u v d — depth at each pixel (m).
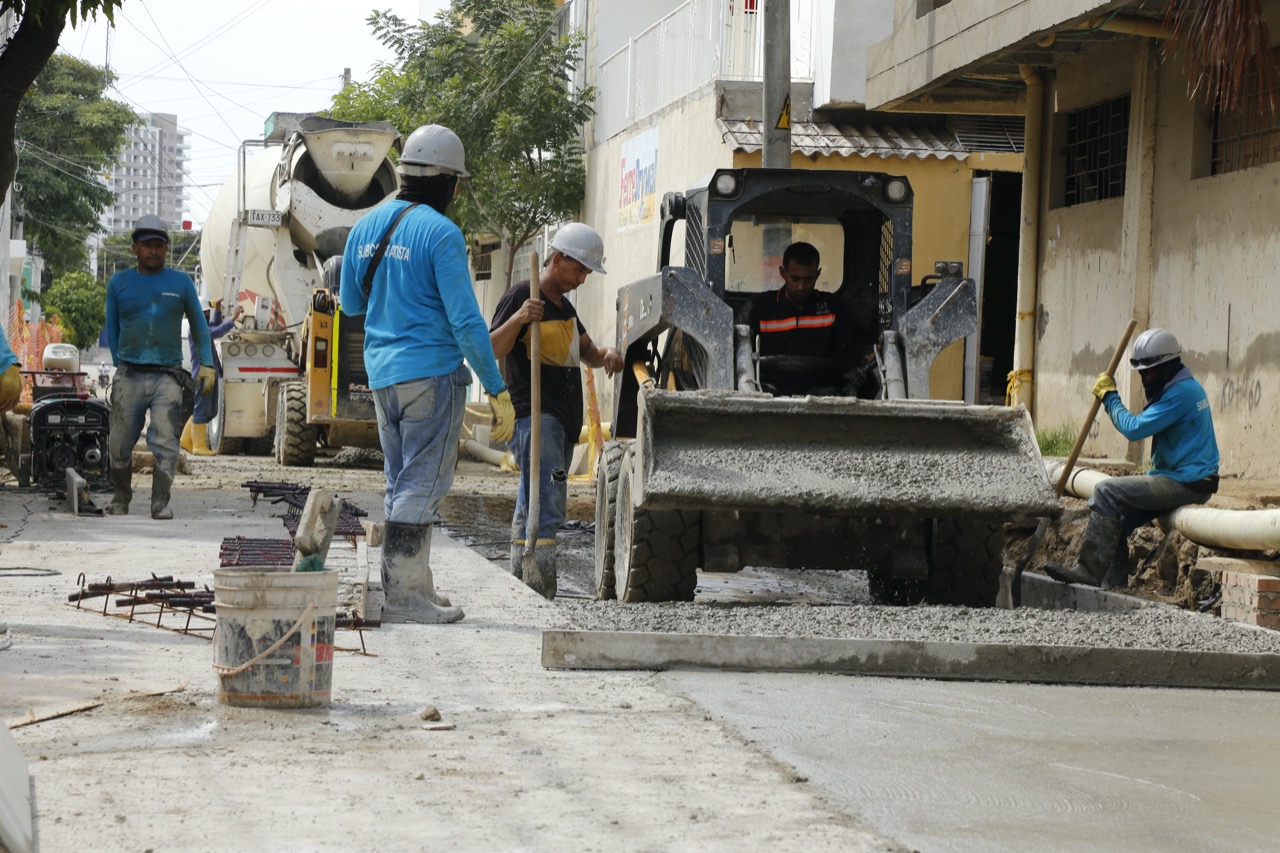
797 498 7.18
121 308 10.93
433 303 6.66
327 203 19.08
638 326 9.37
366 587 6.93
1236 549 8.70
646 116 21.28
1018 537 11.34
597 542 9.23
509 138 24.36
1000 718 5.23
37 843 3.32
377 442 18.41
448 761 4.21
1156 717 5.37
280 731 4.52
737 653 5.89
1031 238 14.01
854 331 9.44
